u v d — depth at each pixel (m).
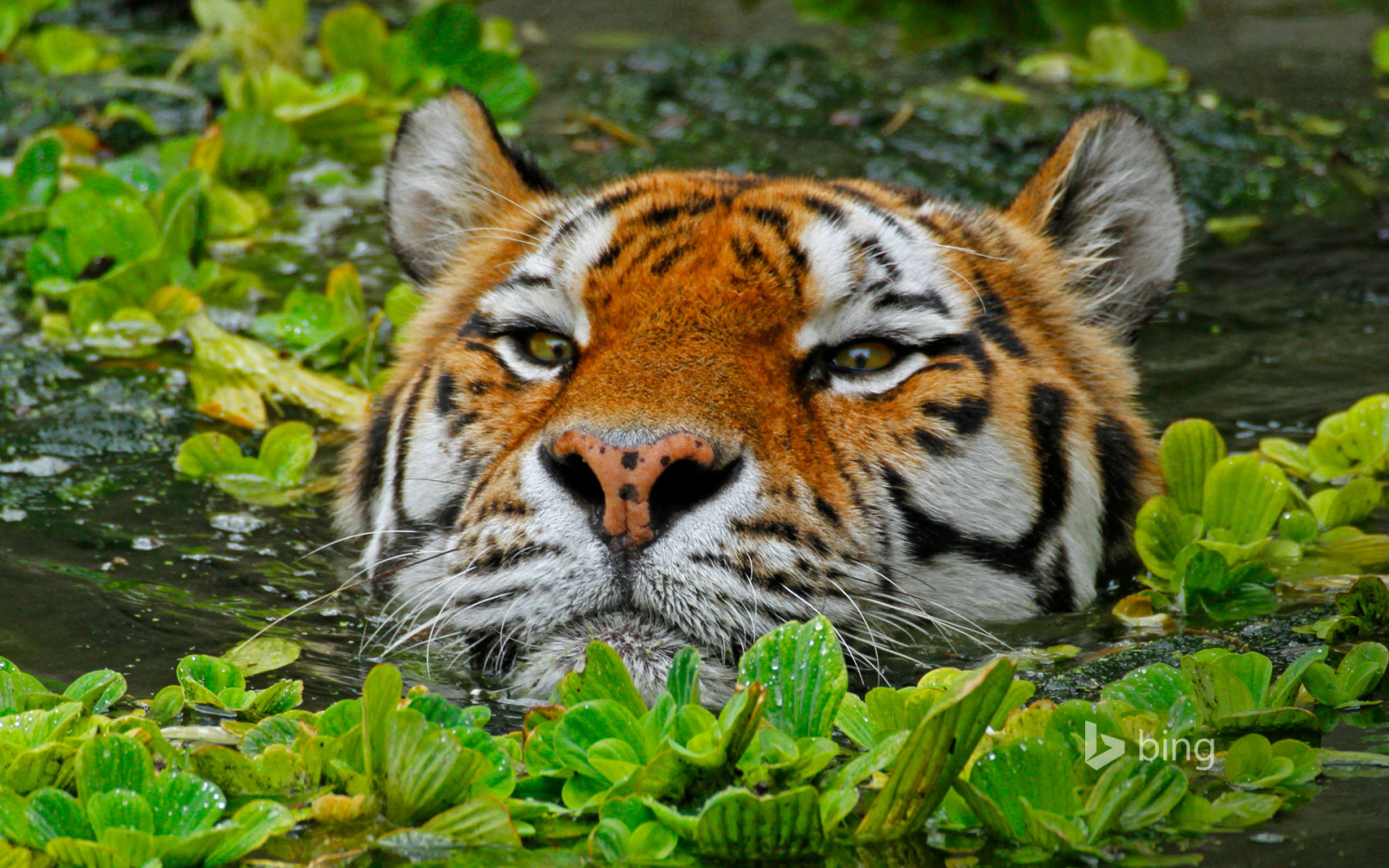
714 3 25.09
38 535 9.32
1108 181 10.30
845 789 5.93
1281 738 6.64
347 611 8.73
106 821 5.71
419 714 6.13
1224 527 9.02
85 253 13.41
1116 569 9.28
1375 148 17.88
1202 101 19.36
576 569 7.34
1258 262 14.91
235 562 9.25
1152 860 5.56
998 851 5.72
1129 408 9.73
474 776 6.06
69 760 6.24
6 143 17.03
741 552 7.33
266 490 10.34
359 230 15.48
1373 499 9.65
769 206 8.61
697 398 7.54
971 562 8.33
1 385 11.59
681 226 8.47
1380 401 10.50
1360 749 6.49
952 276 8.84
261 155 16.11
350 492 9.91
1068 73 20.58
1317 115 19.08
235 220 15.16
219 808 5.83
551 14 24.20
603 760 6.15
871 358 8.29
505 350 8.64
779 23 23.80
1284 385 12.20
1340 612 8.06
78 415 11.21
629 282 8.19
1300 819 5.83
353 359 12.53
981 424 8.35
